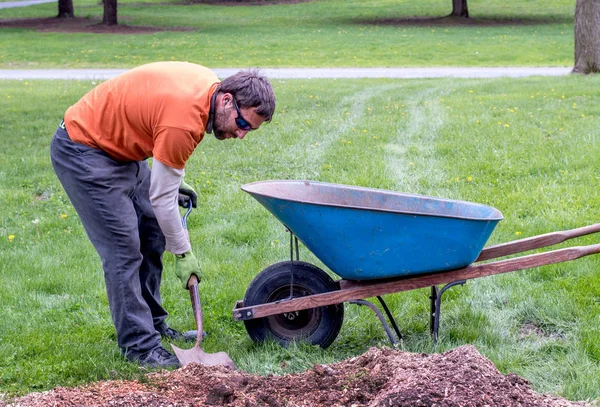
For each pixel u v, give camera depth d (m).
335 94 16.44
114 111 3.98
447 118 12.35
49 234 7.05
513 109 13.07
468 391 3.37
